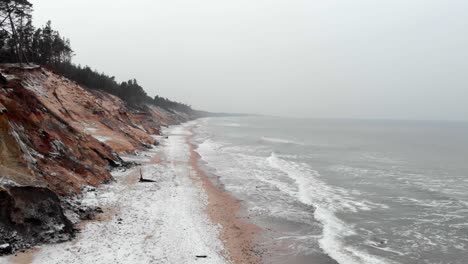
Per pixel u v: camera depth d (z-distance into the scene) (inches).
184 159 1592.0
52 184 735.7
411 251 663.8
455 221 842.2
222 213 847.7
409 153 2310.5
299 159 1840.6
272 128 5457.7
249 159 1758.1
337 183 1251.2
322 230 764.6
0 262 487.5
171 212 789.2
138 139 1875.0
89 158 1047.0
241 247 657.6
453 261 623.8
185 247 611.8
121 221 701.3
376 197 1061.1
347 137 3818.9
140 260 545.3
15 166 632.4
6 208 549.6
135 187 975.0
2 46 2086.6
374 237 731.4
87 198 799.1
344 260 619.5
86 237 610.2
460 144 3122.5
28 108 911.0
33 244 550.0
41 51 2381.9
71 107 1615.4
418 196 1085.8
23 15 1662.2
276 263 603.2
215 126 5477.4
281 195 1047.6
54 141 898.1
